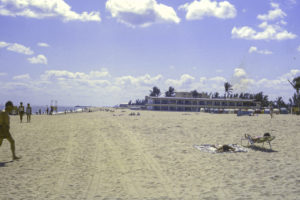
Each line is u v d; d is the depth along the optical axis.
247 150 9.80
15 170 6.98
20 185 5.70
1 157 8.59
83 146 10.89
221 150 9.73
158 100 111.38
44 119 30.84
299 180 6.04
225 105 111.81
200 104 111.88
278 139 12.34
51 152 9.57
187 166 7.59
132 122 23.06
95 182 6.06
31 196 5.00
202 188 5.59
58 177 6.42
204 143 11.69
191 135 14.03
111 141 12.22
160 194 5.21
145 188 5.62
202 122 21.59
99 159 8.52
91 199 4.91
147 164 7.86
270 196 5.00
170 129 16.58
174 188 5.61
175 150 10.04
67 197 5.00
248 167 7.39
